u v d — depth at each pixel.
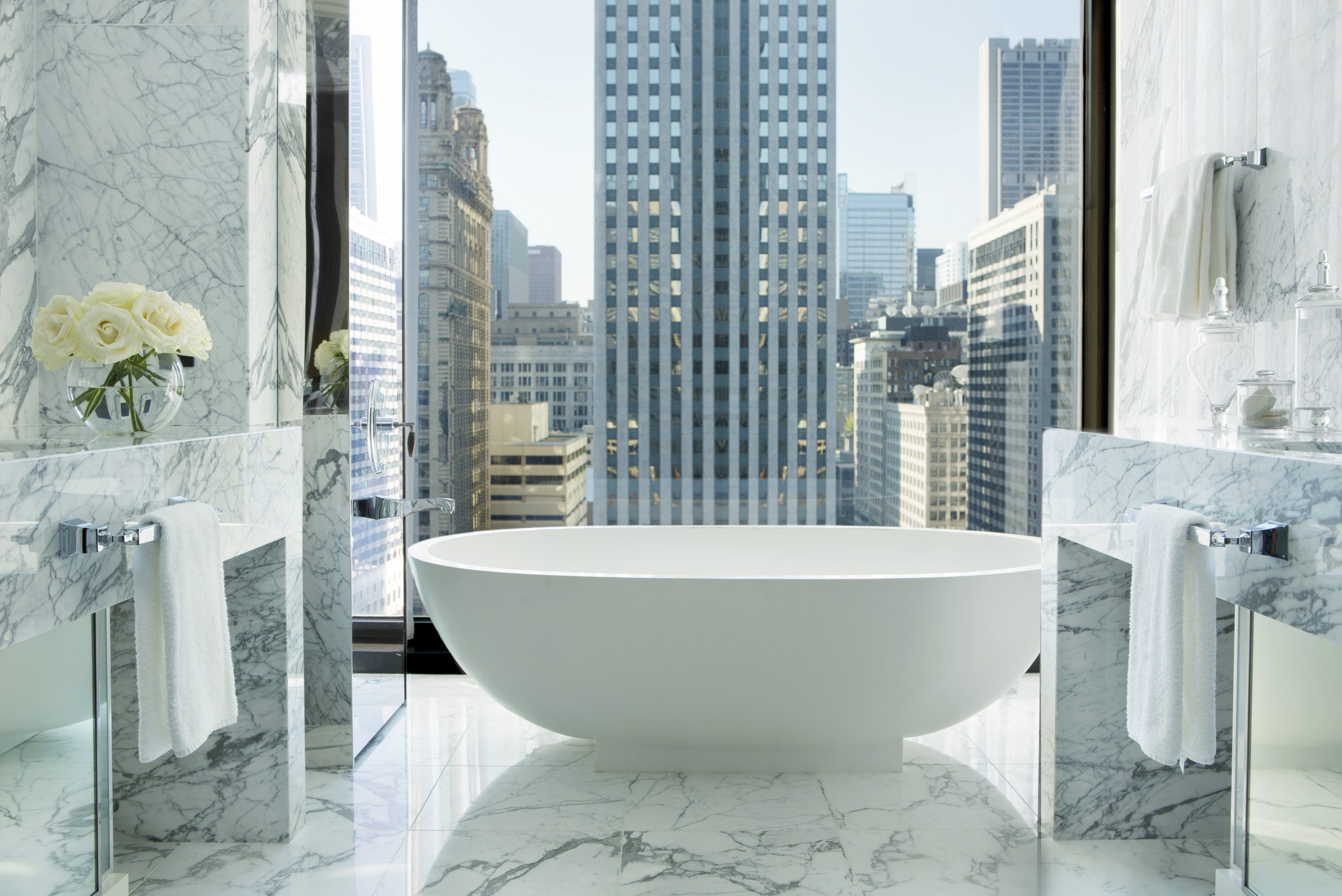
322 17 2.58
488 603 2.32
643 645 2.25
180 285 2.25
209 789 2.09
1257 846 1.66
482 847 2.04
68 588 1.40
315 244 2.57
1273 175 2.22
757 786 2.37
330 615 2.53
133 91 2.22
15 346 2.15
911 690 2.27
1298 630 1.47
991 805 2.27
